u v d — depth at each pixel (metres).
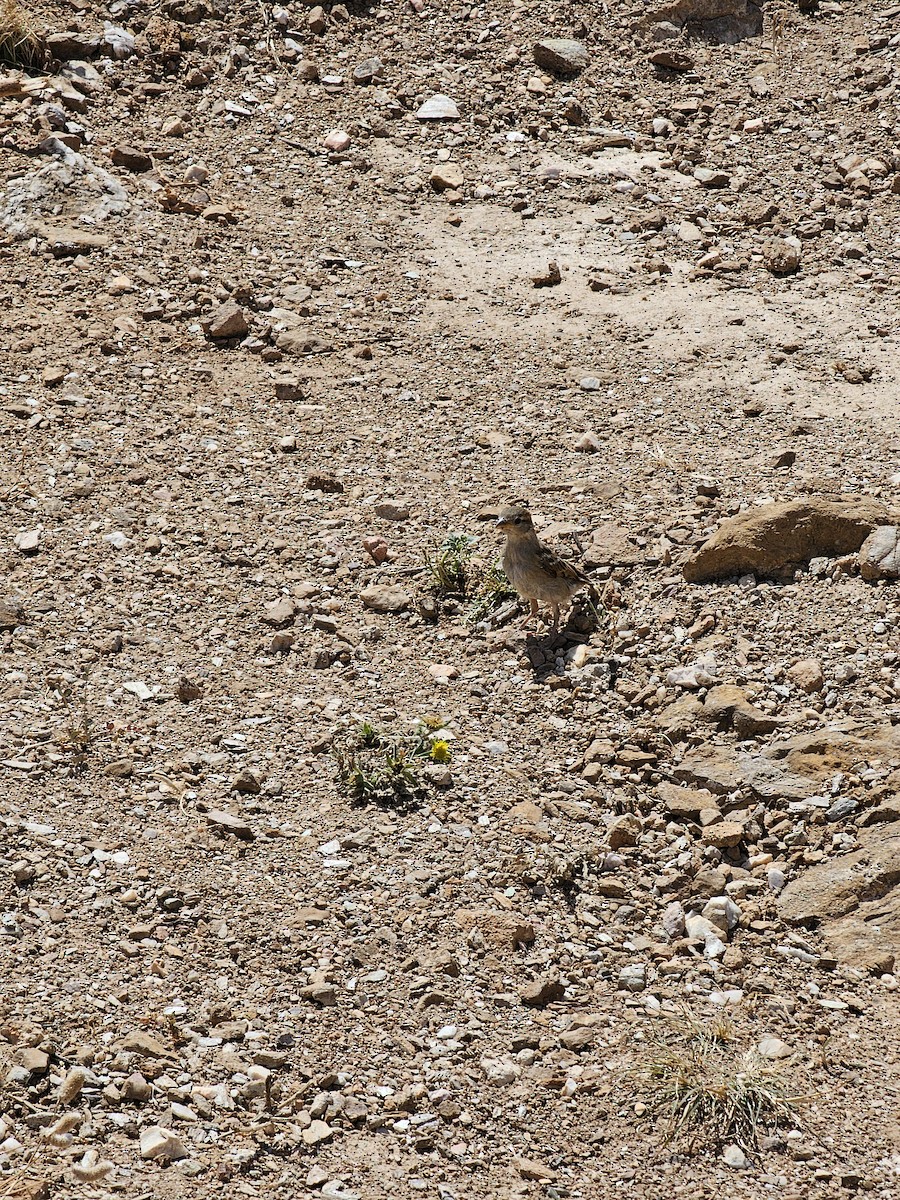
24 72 20.39
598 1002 9.60
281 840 10.64
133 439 15.03
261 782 11.20
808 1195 8.34
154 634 12.62
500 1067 9.00
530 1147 8.55
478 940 9.91
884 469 14.68
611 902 10.45
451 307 18.16
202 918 9.82
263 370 16.59
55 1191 7.76
